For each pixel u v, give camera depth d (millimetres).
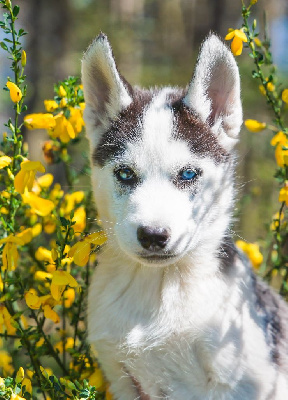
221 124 922
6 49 924
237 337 881
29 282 1008
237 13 2354
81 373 974
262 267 1074
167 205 860
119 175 901
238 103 919
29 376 976
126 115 921
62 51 2318
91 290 945
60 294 919
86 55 924
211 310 890
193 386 906
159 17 2629
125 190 897
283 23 2375
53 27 2336
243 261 943
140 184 886
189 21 2670
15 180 913
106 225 925
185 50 2586
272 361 896
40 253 996
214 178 902
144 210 855
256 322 899
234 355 877
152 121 900
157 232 839
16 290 957
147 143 889
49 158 1049
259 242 1150
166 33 2619
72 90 989
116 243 919
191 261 902
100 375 962
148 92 955
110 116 932
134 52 2338
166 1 2621
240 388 880
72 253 922
